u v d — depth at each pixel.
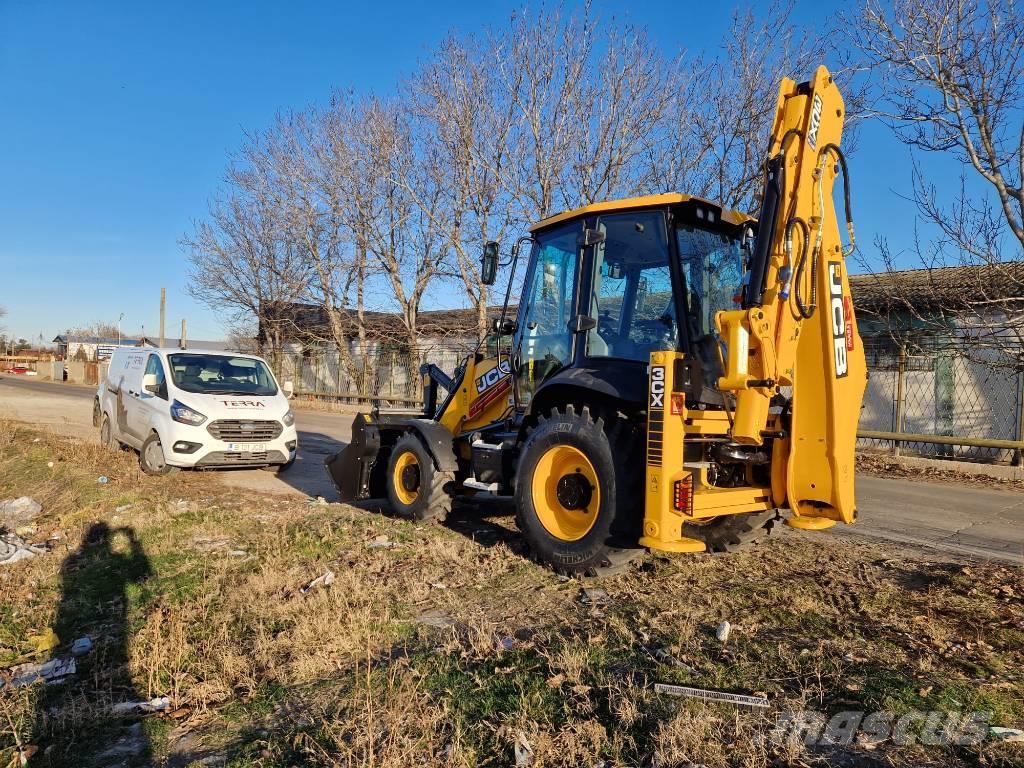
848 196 4.82
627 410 4.99
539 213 17.23
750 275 4.34
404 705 3.12
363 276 24.19
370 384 24.41
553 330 5.88
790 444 4.65
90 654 4.08
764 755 2.65
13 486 9.40
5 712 3.34
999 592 4.58
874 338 14.38
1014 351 11.16
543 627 4.14
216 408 9.23
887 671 3.39
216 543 6.10
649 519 4.45
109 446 11.38
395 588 4.85
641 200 5.15
